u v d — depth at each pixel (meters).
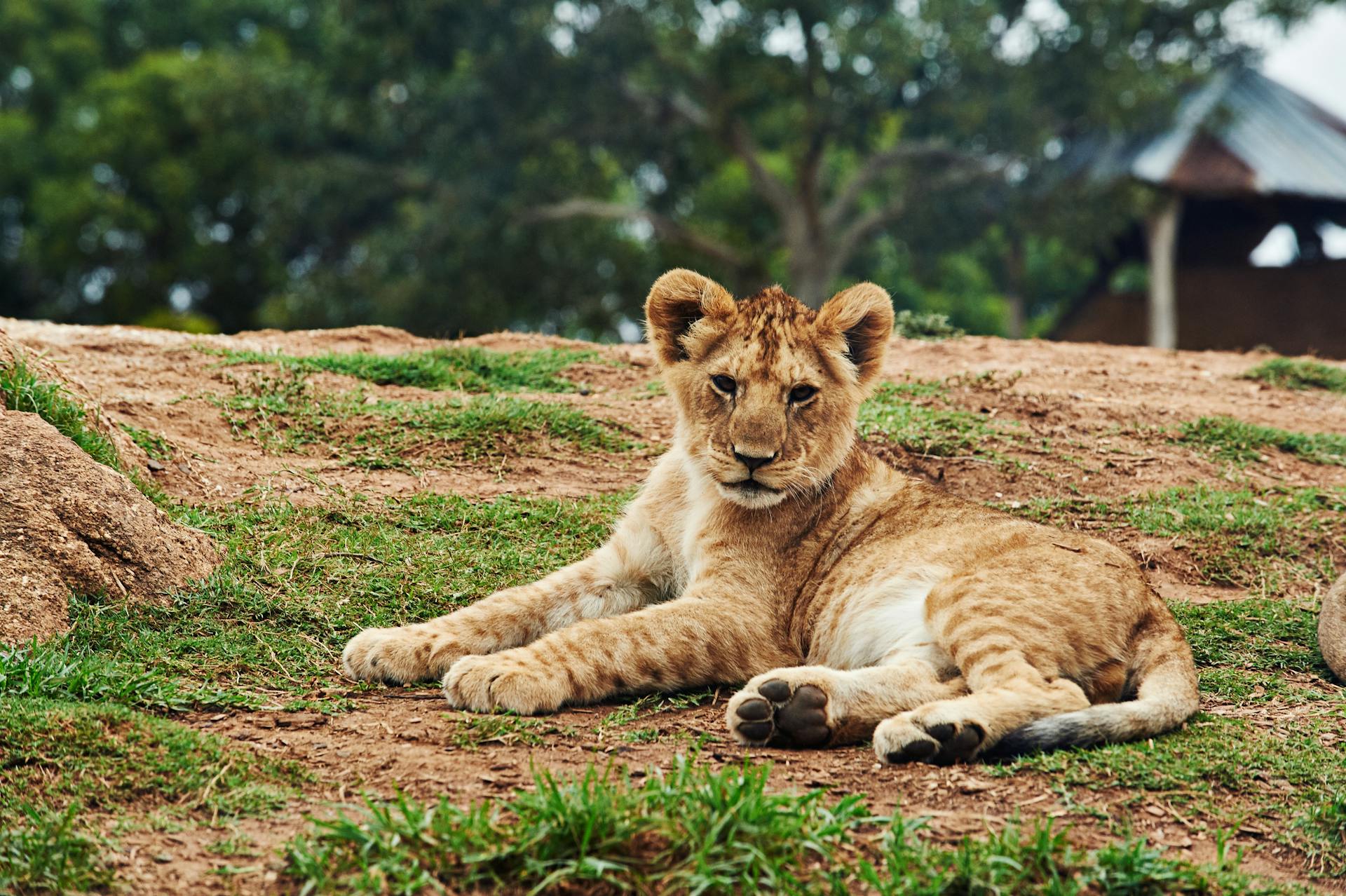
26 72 66.62
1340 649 8.90
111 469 9.18
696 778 6.28
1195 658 9.16
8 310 64.12
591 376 15.64
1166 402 15.59
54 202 56.72
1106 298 48.56
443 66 47.19
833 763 6.94
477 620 8.59
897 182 51.41
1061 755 6.96
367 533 10.33
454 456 12.40
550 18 45.12
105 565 8.52
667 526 9.27
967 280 72.00
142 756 6.48
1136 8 44.25
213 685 7.67
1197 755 7.09
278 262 58.50
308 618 8.76
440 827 5.67
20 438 8.78
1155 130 45.00
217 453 11.73
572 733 7.30
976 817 6.29
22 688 6.99
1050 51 44.97
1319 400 16.50
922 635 8.03
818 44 46.88
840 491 9.04
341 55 49.97
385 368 14.62
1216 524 11.70
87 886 5.39
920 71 47.44
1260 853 6.36
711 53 45.72
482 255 47.22
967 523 8.62
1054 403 14.56
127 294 58.50
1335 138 44.66
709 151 54.06
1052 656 7.53
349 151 54.50
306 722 7.29
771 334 8.68
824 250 50.00
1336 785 6.98
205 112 50.66
